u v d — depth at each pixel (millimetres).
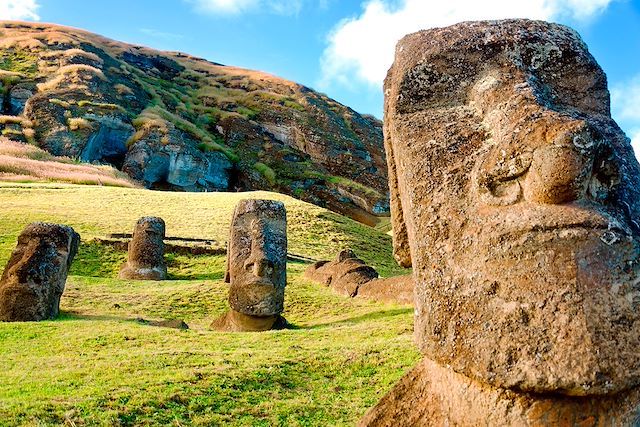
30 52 61812
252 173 55688
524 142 3010
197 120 64688
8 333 10141
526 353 2740
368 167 64188
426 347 3158
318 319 13781
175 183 51094
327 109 74938
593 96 3721
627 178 3301
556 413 2793
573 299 2723
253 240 12922
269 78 82875
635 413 2879
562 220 2848
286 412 6766
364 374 8062
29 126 48750
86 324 11000
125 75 65625
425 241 3289
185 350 9047
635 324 2732
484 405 2982
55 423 5855
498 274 2912
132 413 6320
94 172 42500
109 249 21297
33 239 12727
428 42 4023
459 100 3766
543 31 3932
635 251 2854
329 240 27859
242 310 12328
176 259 21406
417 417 3480
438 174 3436
